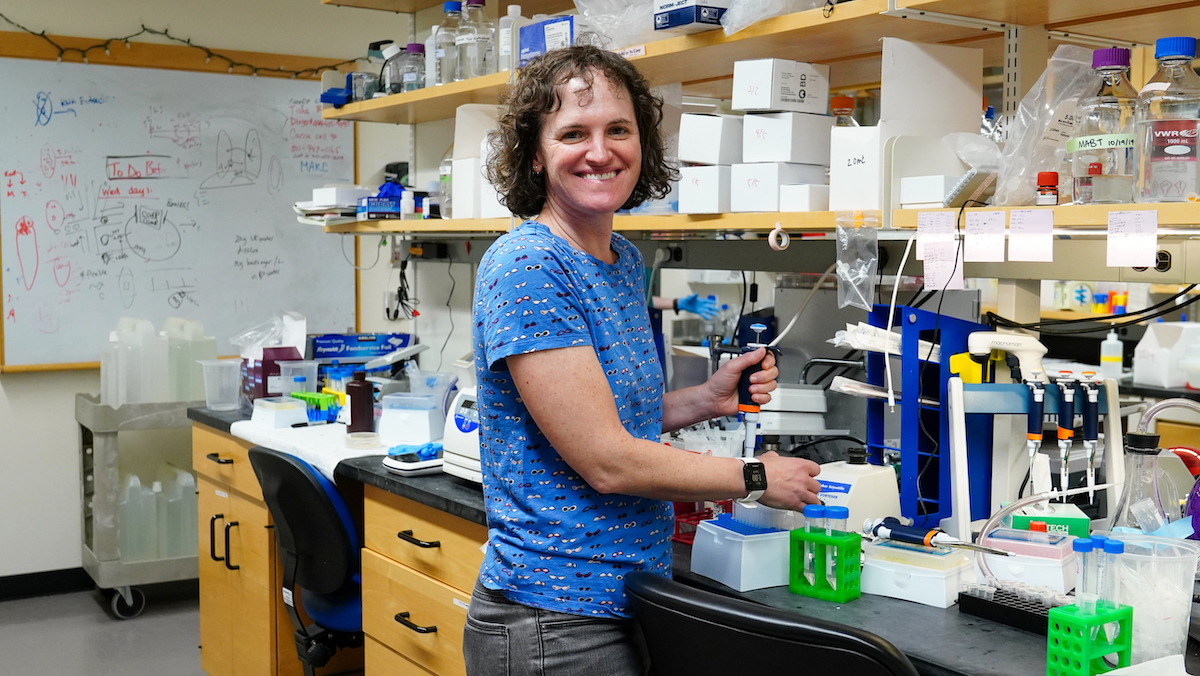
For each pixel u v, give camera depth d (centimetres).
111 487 373
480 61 285
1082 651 123
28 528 405
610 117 141
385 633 236
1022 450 182
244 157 430
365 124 457
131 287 411
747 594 160
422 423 270
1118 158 158
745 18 197
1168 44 153
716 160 206
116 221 406
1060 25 195
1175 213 139
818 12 187
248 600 299
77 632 372
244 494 299
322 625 252
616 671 147
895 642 138
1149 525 157
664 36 224
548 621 144
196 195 421
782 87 195
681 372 270
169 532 387
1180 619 131
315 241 449
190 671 338
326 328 455
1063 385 164
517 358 135
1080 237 181
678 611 130
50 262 395
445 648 216
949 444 177
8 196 386
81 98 396
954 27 189
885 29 191
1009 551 155
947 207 171
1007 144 172
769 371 169
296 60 437
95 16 398
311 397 306
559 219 147
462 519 210
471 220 279
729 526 168
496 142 153
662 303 293
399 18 462
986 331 182
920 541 155
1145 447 157
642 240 272
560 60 143
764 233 239
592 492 144
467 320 344
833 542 155
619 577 146
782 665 122
